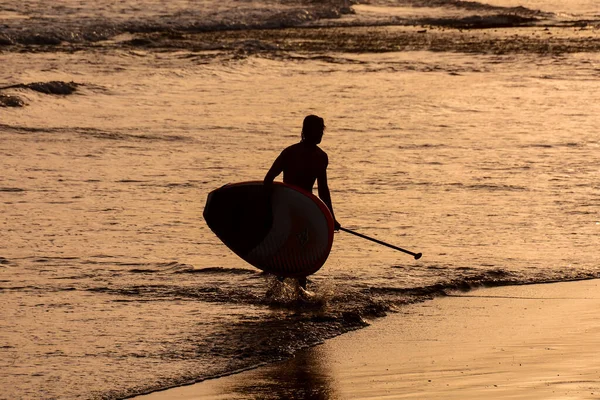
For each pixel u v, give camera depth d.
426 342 24.44
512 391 19.81
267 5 162.00
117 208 40.38
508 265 32.44
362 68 98.75
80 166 49.41
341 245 35.06
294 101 76.06
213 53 106.38
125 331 24.94
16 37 112.31
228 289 28.98
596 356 22.78
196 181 46.62
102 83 81.44
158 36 123.12
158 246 34.28
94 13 138.88
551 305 28.19
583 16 170.12
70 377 21.47
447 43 125.38
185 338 24.45
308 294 28.34
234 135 60.50
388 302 28.02
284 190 27.78
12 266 31.08
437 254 33.78
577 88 86.88
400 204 42.34
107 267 31.23
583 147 58.62
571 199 44.09
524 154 55.88
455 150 56.78
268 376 21.86
